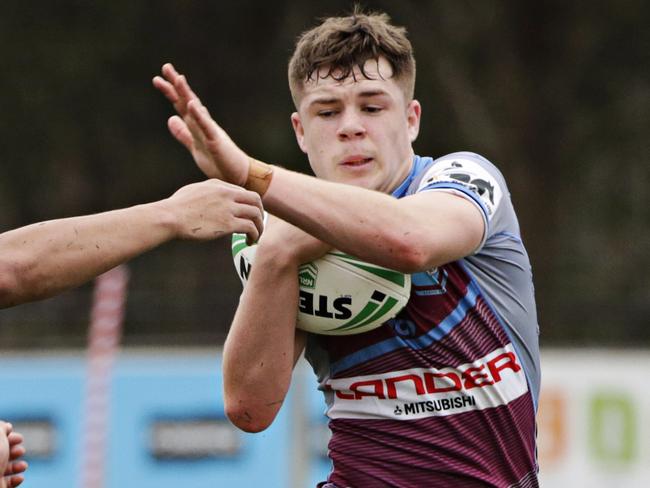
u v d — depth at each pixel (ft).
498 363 40.27
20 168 190.29
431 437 39.93
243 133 192.54
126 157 192.95
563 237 181.57
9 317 108.68
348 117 39.60
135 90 191.62
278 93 191.83
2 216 189.98
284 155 190.90
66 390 91.76
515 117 181.27
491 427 40.11
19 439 36.45
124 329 112.37
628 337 118.01
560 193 183.62
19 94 188.24
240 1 189.67
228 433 91.09
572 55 183.93
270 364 41.52
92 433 91.09
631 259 177.37
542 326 120.06
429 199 37.96
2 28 187.42
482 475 40.09
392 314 39.19
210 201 36.40
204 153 36.60
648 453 90.48
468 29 184.14
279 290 40.32
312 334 41.98
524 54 183.73
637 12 182.09
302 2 189.37
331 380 41.14
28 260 34.86
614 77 184.55
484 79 184.03
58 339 105.40
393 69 40.16
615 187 186.09
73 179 192.24
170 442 91.09
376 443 40.40
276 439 90.17
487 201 38.99
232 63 192.44
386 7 182.91
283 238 40.06
